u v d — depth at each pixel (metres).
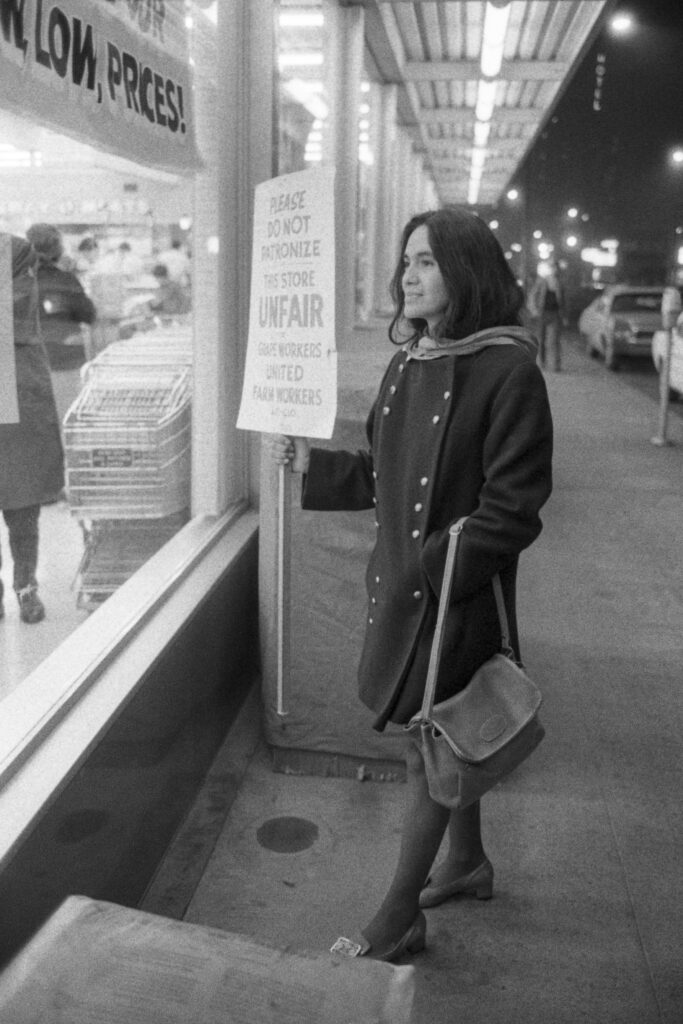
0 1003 1.50
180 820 3.18
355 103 9.02
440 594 2.31
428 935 2.82
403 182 17.06
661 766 3.79
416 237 2.41
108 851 2.50
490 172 29.48
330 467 2.78
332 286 2.68
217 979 1.56
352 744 3.64
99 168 4.06
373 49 10.79
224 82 4.11
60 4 2.49
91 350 5.44
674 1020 2.52
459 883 2.96
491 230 2.41
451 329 2.38
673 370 12.69
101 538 4.00
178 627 3.09
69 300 5.07
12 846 1.93
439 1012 2.53
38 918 2.07
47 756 2.27
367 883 3.08
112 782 2.52
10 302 2.42
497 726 2.28
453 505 2.36
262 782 3.64
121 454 4.06
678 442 10.52
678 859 3.21
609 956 2.76
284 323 2.81
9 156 3.85
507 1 8.56
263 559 3.65
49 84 2.45
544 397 2.30
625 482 8.63
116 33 2.88
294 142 7.32
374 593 2.52
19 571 3.50
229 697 3.80
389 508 2.46
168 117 3.38
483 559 2.24
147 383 4.46
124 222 5.39
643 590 5.80
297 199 2.76
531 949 2.78
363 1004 1.56
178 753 3.13
